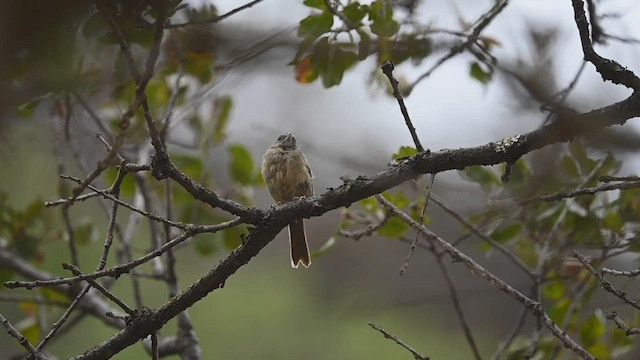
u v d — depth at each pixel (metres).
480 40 10.21
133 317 7.39
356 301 12.67
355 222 10.51
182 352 10.22
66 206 6.89
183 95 12.14
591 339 11.06
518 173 10.52
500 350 9.91
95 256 18.69
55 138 11.52
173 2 7.47
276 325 19.83
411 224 8.71
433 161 7.12
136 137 12.14
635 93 6.79
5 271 12.64
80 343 18.53
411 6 10.17
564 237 10.74
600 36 9.59
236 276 20.89
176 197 12.51
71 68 8.22
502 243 10.75
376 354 19.14
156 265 11.59
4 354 17.45
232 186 12.84
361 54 9.54
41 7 6.01
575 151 10.02
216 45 10.27
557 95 9.25
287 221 7.41
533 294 10.09
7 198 13.07
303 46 9.15
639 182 7.86
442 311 19.34
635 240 10.16
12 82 7.80
